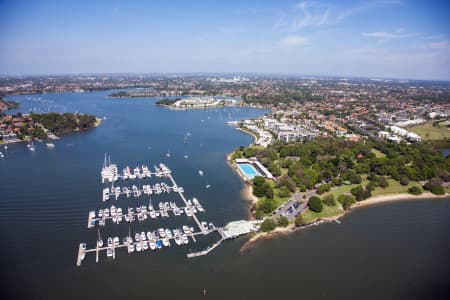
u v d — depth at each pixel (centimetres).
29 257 16975
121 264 16512
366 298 14375
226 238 19012
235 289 14750
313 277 15700
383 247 18538
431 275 16112
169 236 19000
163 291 14588
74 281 15188
